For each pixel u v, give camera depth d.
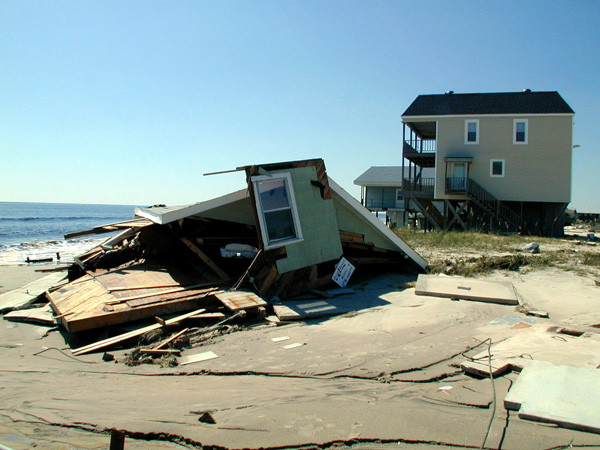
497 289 9.87
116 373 6.40
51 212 170.38
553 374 4.49
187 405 4.54
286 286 10.33
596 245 19.64
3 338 8.96
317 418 3.89
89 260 14.03
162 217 10.50
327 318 8.73
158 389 5.33
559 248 17.91
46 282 14.54
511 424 3.58
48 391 5.50
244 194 11.19
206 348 7.29
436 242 18.73
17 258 26.72
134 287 10.02
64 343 8.41
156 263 12.52
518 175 31.30
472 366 5.04
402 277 12.45
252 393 4.86
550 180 30.77
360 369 5.61
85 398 5.07
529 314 8.00
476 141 31.94
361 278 12.52
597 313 7.98
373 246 12.67
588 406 3.74
